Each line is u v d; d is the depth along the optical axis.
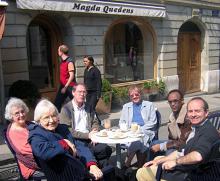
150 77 13.59
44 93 10.54
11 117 4.32
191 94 15.30
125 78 12.84
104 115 10.65
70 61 8.69
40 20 10.27
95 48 11.20
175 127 5.20
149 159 5.26
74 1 10.08
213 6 15.62
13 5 9.12
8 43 9.13
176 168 4.11
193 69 15.58
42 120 4.06
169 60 13.77
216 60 16.30
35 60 10.38
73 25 10.52
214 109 11.98
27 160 4.17
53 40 10.73
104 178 4.34
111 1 11.17
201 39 15.75
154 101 13.30
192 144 3.86
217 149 3.79
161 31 13.38
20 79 9.42
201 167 3.83
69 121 5.35
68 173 3.70
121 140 4.82
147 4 12.36
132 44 13.04
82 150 4.43
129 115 5.95
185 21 14.37
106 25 11.48
